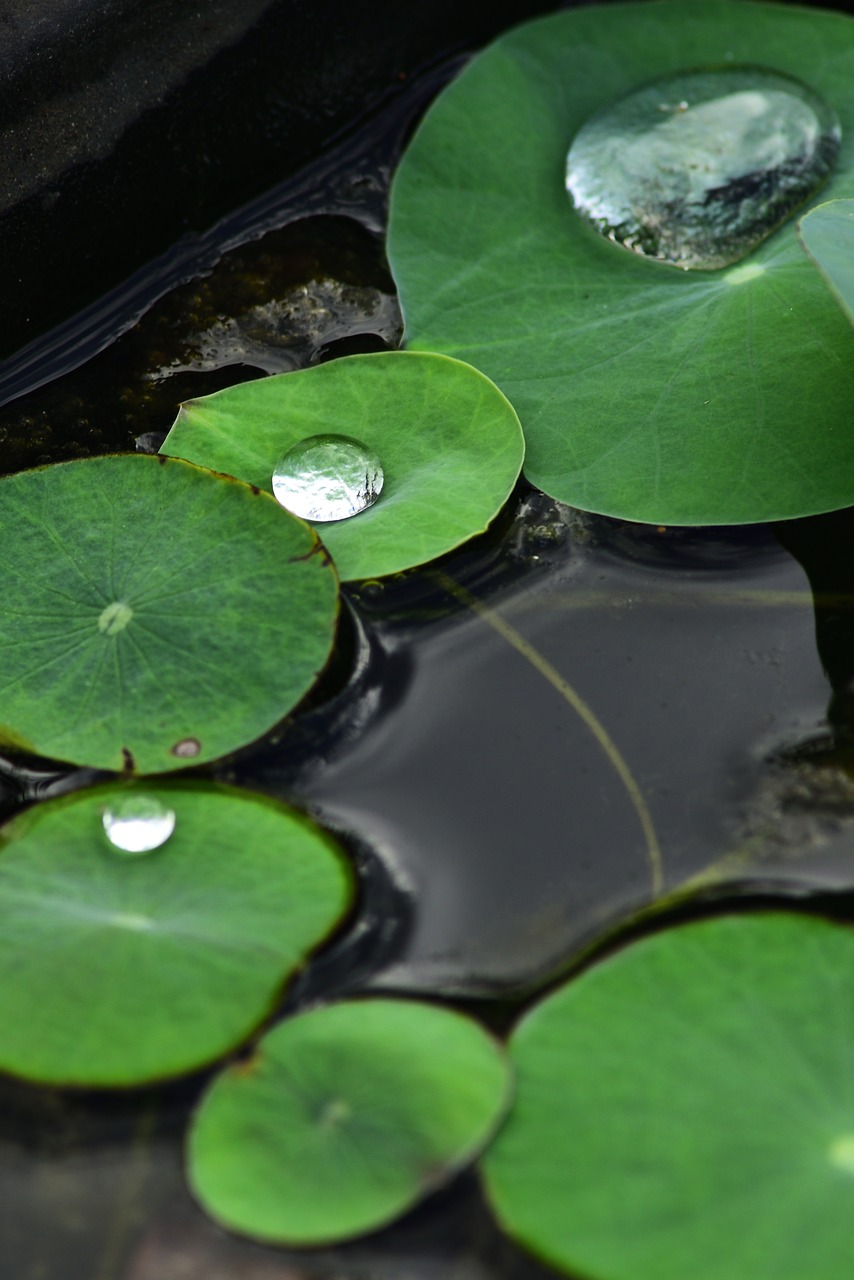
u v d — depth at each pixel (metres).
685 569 0.79
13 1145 0.74
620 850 0.76
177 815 0.77
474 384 0.80
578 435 0.80
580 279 0.82
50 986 0.75
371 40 0.85
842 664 0.78
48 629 0.78
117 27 0.82
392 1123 0.74
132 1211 0.74
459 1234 0.73
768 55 0.84
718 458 0.80
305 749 0.78
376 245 0.84
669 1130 0.74
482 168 0.84
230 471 0.80
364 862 0.76
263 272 0.84
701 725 0.78
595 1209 0.73
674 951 0.75
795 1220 0.73
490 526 0.80
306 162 0.85
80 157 0.82
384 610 0.79
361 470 0.80
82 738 0.77
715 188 0.82
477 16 0.87
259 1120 0.74
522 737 0.78
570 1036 0.74
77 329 0.83
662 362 0.81
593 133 0.84
